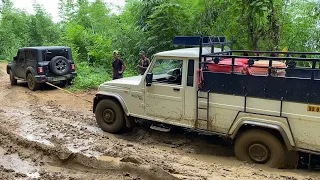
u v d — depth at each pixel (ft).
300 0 36.29
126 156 19.16
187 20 40.19
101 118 25.72
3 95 39.50
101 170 17.63
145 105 22.82
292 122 17.35
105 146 21.20
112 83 24.80
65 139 22.74
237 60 20.67
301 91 16.96
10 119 28.19
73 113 31.14
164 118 21.95
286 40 35.78
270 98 17.85
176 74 21.21
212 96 19.71
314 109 16.63
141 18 44.37
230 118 19.25
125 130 25.63
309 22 35.40
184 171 16.92
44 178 16.84
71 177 16.79
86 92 41.11
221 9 37.35
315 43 35.63
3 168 17.94
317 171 18.15
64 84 44.98
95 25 66.44
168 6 38.93
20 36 88.58
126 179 16.31
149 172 16.51
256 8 31.58
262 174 17.04
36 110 32.01
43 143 21.44
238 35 35.29
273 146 18.11
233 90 18.95
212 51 21.58
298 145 17.34
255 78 18.21
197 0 38.91
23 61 43.80
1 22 86.48
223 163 19.36
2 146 21.42
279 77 17.51
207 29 37.29
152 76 22.00
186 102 20.71
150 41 42.37
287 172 17.71
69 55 44.09
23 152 20.30
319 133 16.66
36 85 41.73
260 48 34.37
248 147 19.08
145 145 22.74
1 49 82.12
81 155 18.61
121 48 49.80
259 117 18.26
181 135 24.09
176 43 21.39
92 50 55.47
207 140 23.27
